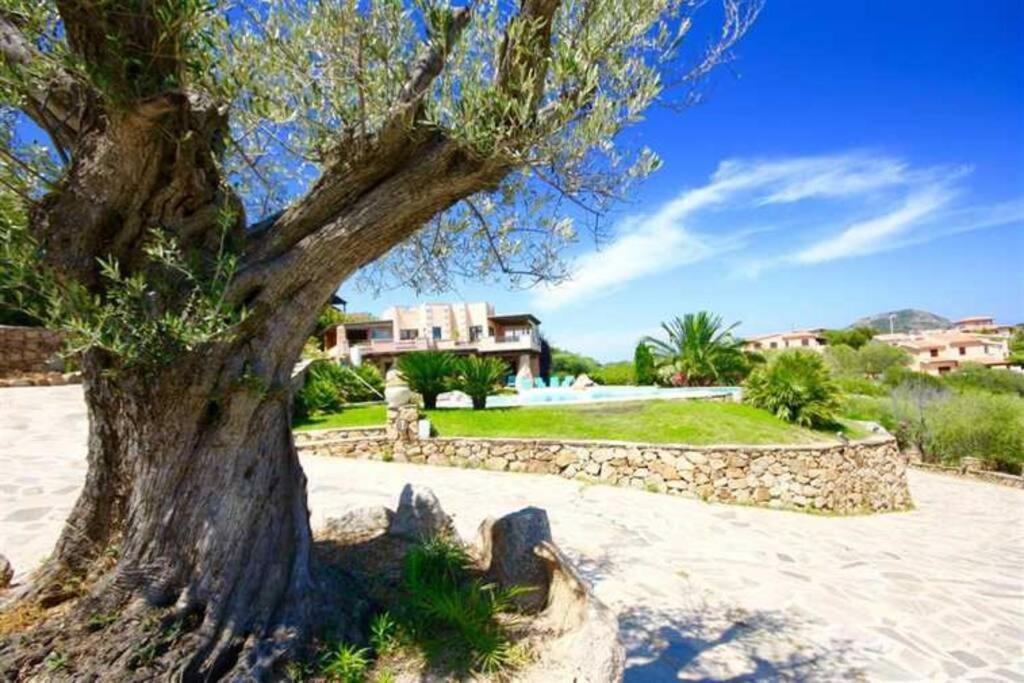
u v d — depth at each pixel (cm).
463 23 283
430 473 1068
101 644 221
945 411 2306
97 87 185
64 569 257
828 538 895
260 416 254
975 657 502
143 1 187
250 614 246
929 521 1179
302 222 252
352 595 298
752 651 478
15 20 227
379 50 262
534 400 2197
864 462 1240
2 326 1588
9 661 214
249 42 267
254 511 254
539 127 251
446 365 1608
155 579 237
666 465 1123
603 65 278
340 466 1068
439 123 260
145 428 236
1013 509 1409
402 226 262
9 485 731
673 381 2662
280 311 246
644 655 458
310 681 239
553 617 300
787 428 1372
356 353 2675
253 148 326
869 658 484
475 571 360
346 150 259
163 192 217
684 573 645
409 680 247
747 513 1012
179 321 192
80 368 247
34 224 214
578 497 968
